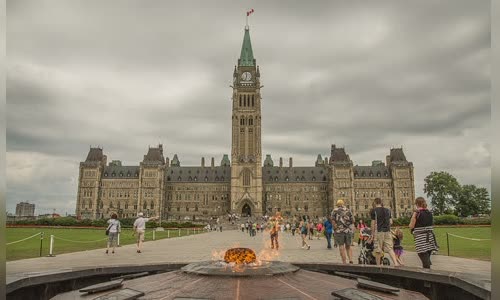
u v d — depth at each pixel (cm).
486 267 1836
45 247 3269
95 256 2509
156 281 734
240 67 18338
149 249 3188
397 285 880
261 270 721
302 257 2545
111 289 688
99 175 19225
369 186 19162
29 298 743
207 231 10069
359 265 934
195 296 607
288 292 629
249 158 17500
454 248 3123
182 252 2867
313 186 19812
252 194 17212
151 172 19062
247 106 17975
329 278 769
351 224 1842
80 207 18838
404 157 19200
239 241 4769
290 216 19375
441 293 780
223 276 700
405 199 18625
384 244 1700
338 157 19075
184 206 19800
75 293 671
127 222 9812
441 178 14125
